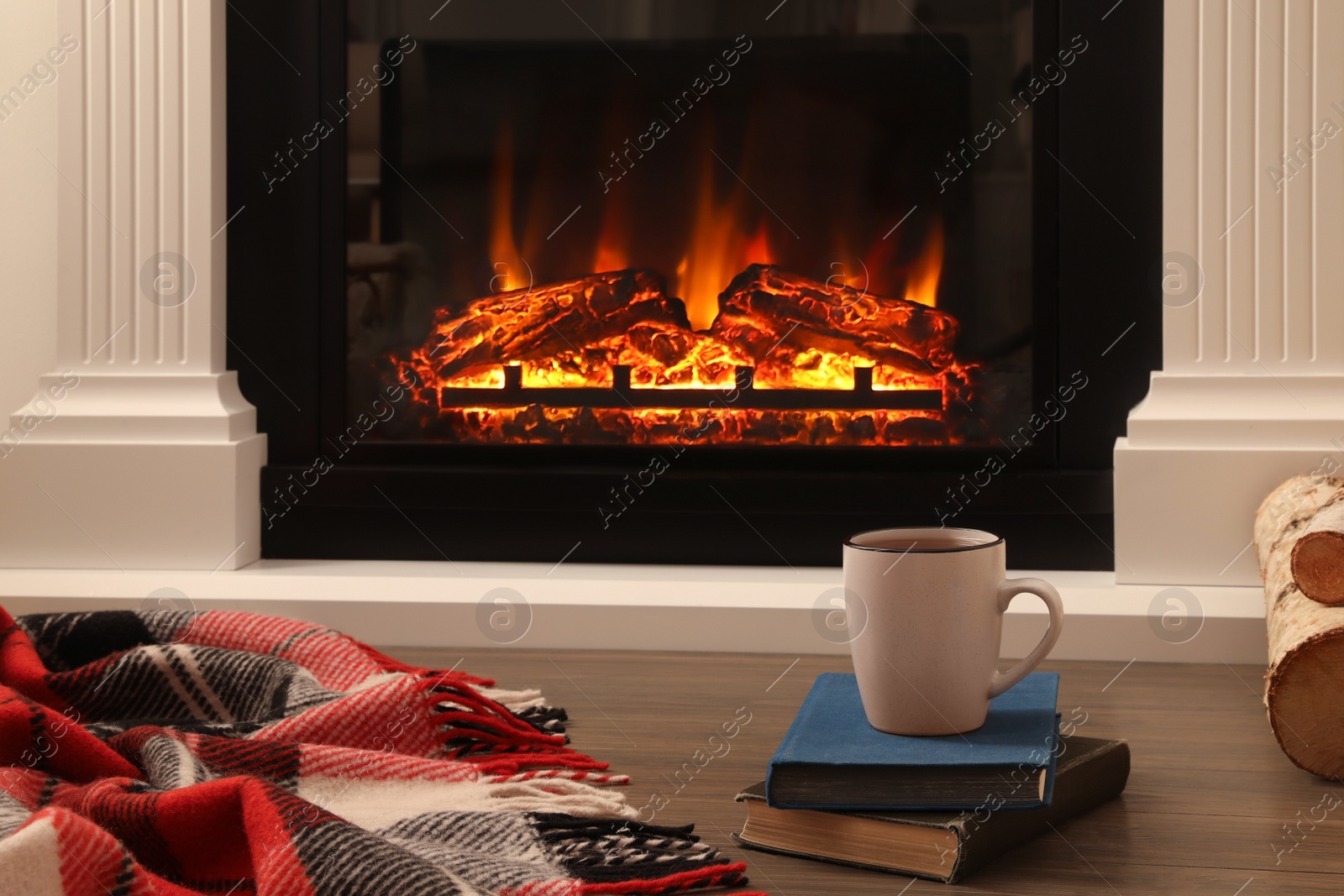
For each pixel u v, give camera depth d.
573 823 0.83
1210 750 1.08
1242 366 1.65
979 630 0.82
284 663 1.09
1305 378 1.61
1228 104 1.64
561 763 1.00
